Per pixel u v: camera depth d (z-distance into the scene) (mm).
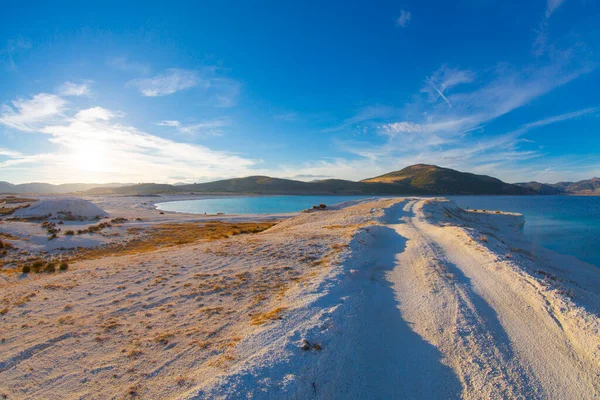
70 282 14000
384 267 15734
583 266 28250
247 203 152750
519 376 6965
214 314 9953
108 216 63469
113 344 8219
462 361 7551
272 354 6875
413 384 6812
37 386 6551
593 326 8656
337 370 6898
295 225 39438
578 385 6652
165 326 9227
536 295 11258
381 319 9844
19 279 16750
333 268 14008
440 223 35125
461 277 13734
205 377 6344
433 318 9750
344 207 58188
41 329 9250
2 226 36312
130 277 14531
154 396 5957
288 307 9695
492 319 9750
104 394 6168
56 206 57250
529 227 63312
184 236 38625
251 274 14219
